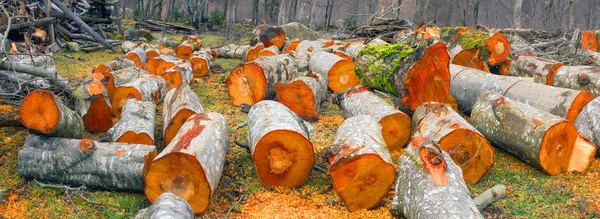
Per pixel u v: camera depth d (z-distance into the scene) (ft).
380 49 24.13
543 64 26.43
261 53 43.27
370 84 24.67
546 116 17.90
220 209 15.75
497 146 20.35
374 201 15.53
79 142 16.34
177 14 114.52
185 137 15.84
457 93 25.30
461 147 17.28
